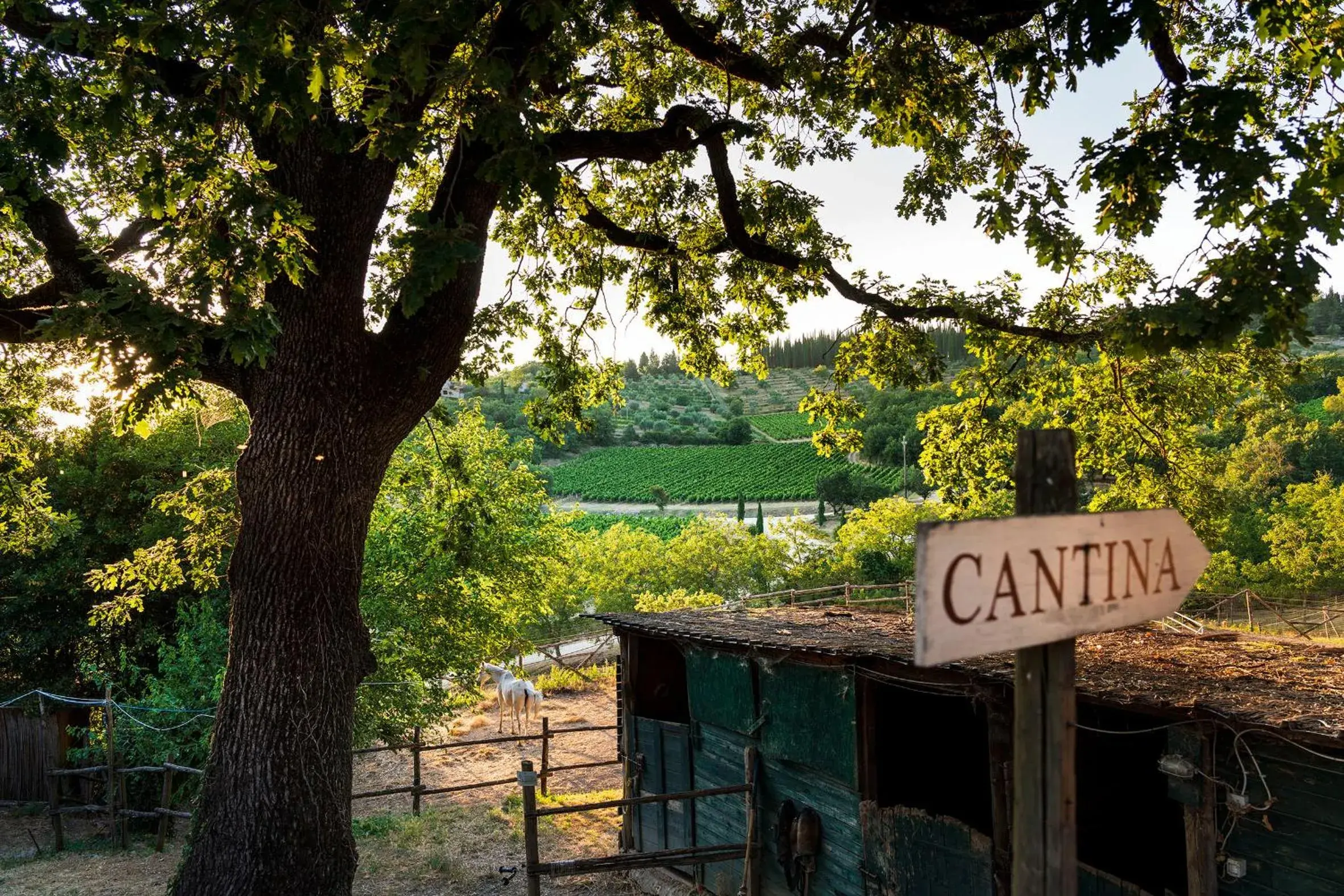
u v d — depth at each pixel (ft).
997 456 41.37
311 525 24.27
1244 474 146.20
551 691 85.87
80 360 30.60
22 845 42.78
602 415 497.05
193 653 44.93
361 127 24.12
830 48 30.60
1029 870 7.32
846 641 27.04
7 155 21.18
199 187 23.61
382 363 25.49
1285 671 21.09
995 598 6.63
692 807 34.12
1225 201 18.97
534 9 20.68
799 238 41.19
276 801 23.39
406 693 50.21
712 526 140.46
